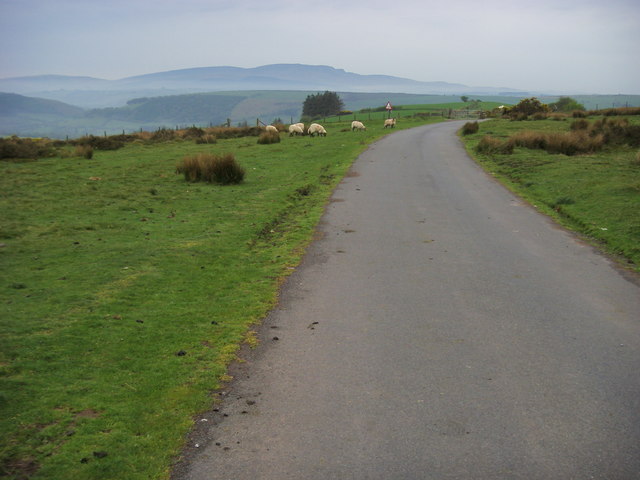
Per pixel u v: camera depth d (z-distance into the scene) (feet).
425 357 18.63
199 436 13.87
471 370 17.66
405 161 82.38
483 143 95.55
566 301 24.50
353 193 54.95
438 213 45.24
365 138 130.31
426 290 25.98
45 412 14.43
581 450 13.33
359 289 26.05
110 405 15.05
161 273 27.96
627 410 15.23
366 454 13.14
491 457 13.02
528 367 17.89
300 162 82.89
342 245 34.71
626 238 35.19
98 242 34.53
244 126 175.32
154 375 16.93
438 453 13.17
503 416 14.87
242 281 27.17
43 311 22.04
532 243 35.47
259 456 13.06
